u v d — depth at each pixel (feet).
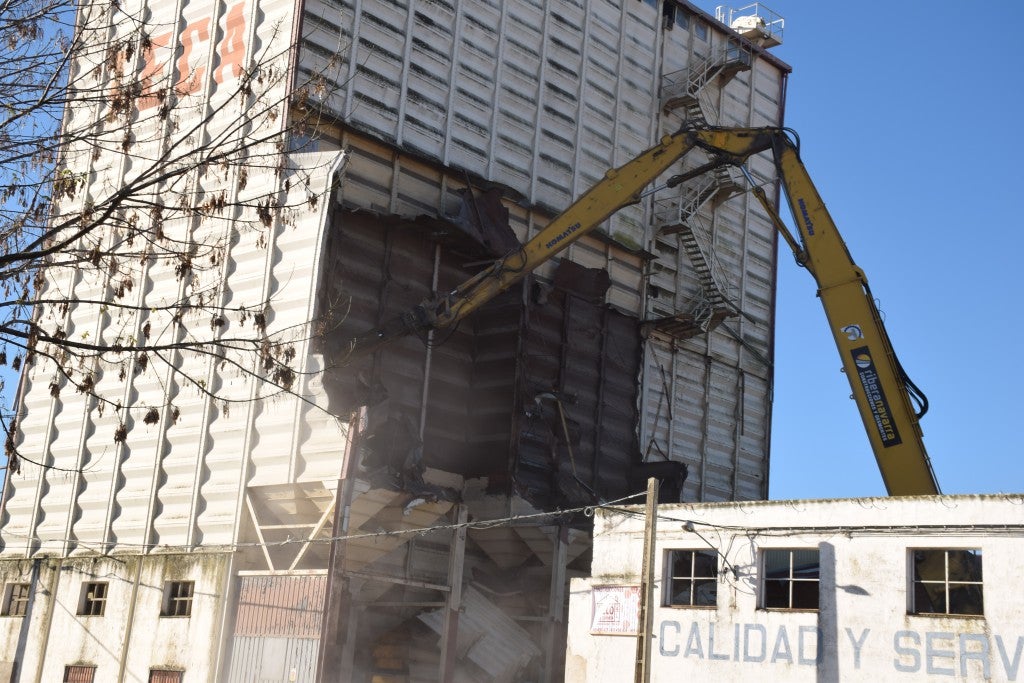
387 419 98.37
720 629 77.51
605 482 123.95
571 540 110.01
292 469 91.35
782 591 76.64
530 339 117.91
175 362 101.40
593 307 126.72
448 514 97.55
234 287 98.37
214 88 105.40
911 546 71.67
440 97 118.62
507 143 124.77
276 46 103.96
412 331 103.55
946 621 69.21
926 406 90.68
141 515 101.19
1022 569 67.41
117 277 104.06
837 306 93.86
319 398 91.61
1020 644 66.33
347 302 105.29
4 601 109.40
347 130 108.78
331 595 85.40
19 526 110.93
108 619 100.07
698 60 149.79
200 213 47.52
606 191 107.86
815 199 97.55
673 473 124.98
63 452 109.19
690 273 144.87
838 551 74.18
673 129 144.97
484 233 114.73
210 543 95.71
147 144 104.94
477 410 114.11
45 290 109.81
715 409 145.07
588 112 134.31
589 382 124.57
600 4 138.31
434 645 98.17
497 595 107.55
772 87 160.25
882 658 70.79
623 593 83.20
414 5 117.19
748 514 78.64
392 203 112.16
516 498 107.96
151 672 94.63
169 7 111.14
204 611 92.84
